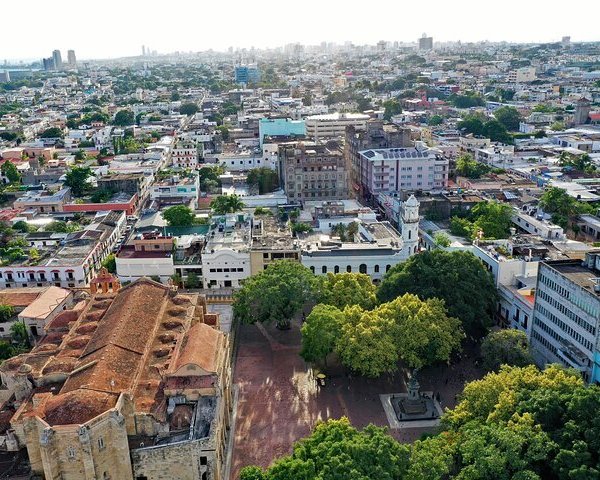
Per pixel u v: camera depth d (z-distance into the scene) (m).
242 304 140.25
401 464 80.75
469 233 181.25
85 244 182.50
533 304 128.00
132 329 107.00
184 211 194.50
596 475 75.88
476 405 94.94
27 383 98.12
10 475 88.31
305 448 84.31
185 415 91.38
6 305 143.88
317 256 161.38
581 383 92.38
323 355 120.25
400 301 122.69
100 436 82.56
